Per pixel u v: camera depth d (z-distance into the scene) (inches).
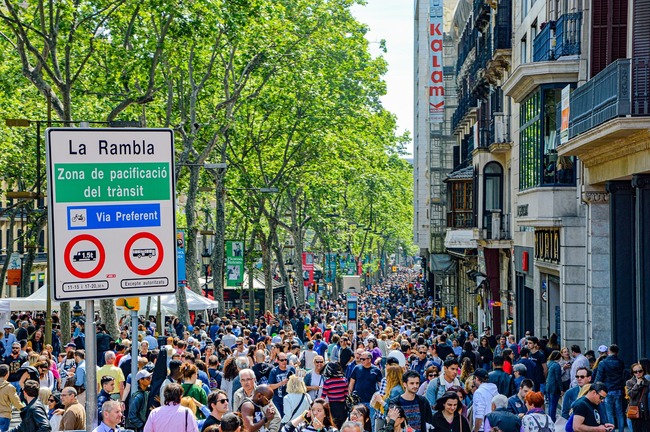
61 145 366.0
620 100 868.0
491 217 1847.9
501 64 1809.8
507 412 538.9
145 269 376.8
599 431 587.2
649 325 930.7
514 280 1759.4
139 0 1392.7
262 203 2466.8
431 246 3284.9
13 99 1790.1
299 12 2138.3
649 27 895.7
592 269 1201.4
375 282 6594.5
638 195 937.5
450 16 3740.2
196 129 1791.3
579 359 869.2
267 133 2375.7
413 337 1385.3
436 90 2866.6
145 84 1632.6
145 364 781.3
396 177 4611.2
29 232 2244.1
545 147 1305.4
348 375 821.9
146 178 377.4
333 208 2923.2
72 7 1365.7
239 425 452.4
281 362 781.9
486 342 1123.3
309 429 542.6
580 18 1268.5
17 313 2143.2
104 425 498.6
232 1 1457.9
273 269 3575.3
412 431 504.1
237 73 2138.3
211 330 1528.1
